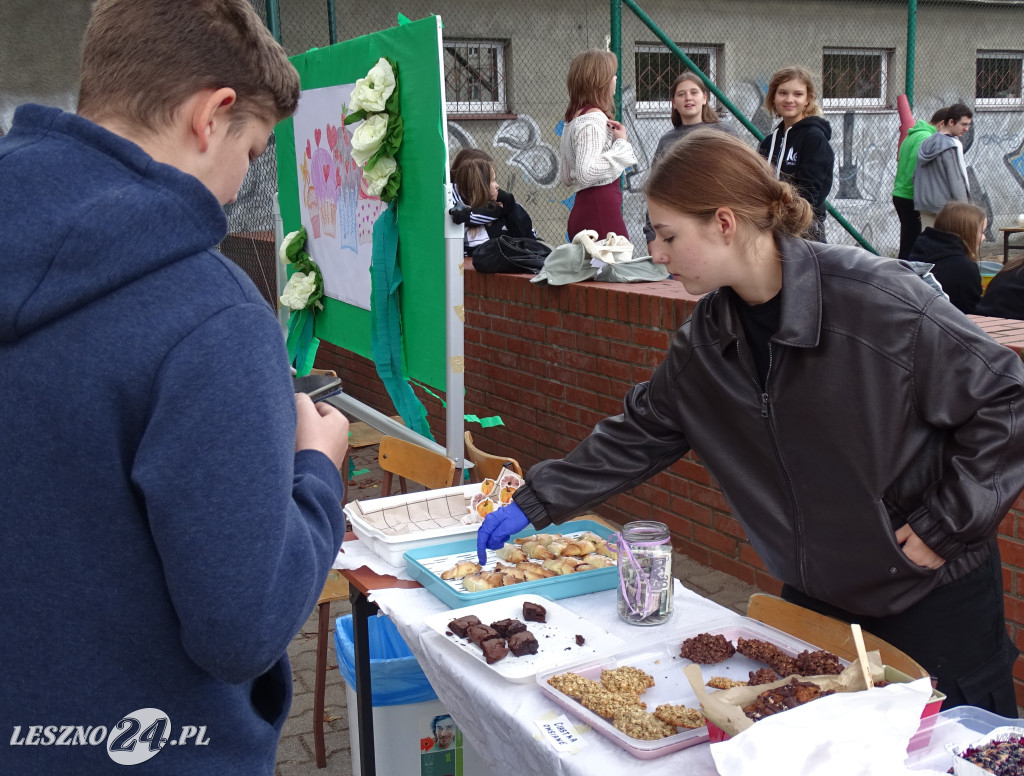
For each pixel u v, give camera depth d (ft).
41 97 25.99
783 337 5.45
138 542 3.33
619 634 6.04
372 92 10.32
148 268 3.29
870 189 38.83
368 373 20.71
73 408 3.21
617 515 14.42
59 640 3.32
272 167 20.27
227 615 3.16
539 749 4.75
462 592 6.35
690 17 34.19
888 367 5.34
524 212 19.07
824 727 4.00
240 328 3.34
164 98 3.51
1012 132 41.78
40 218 3.19
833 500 5.68
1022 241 38.55
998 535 9.32
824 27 36.88
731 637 5.82
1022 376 5.23
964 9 39.73
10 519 3.27
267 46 3.76
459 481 10.05
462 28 30.48
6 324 3.18
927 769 4.26
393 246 10.93
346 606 12.64
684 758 4.54
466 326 17.08
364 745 7.16
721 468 6.23
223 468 3.17
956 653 5.78
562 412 14.83
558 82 32.22
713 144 5.48
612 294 13.32
